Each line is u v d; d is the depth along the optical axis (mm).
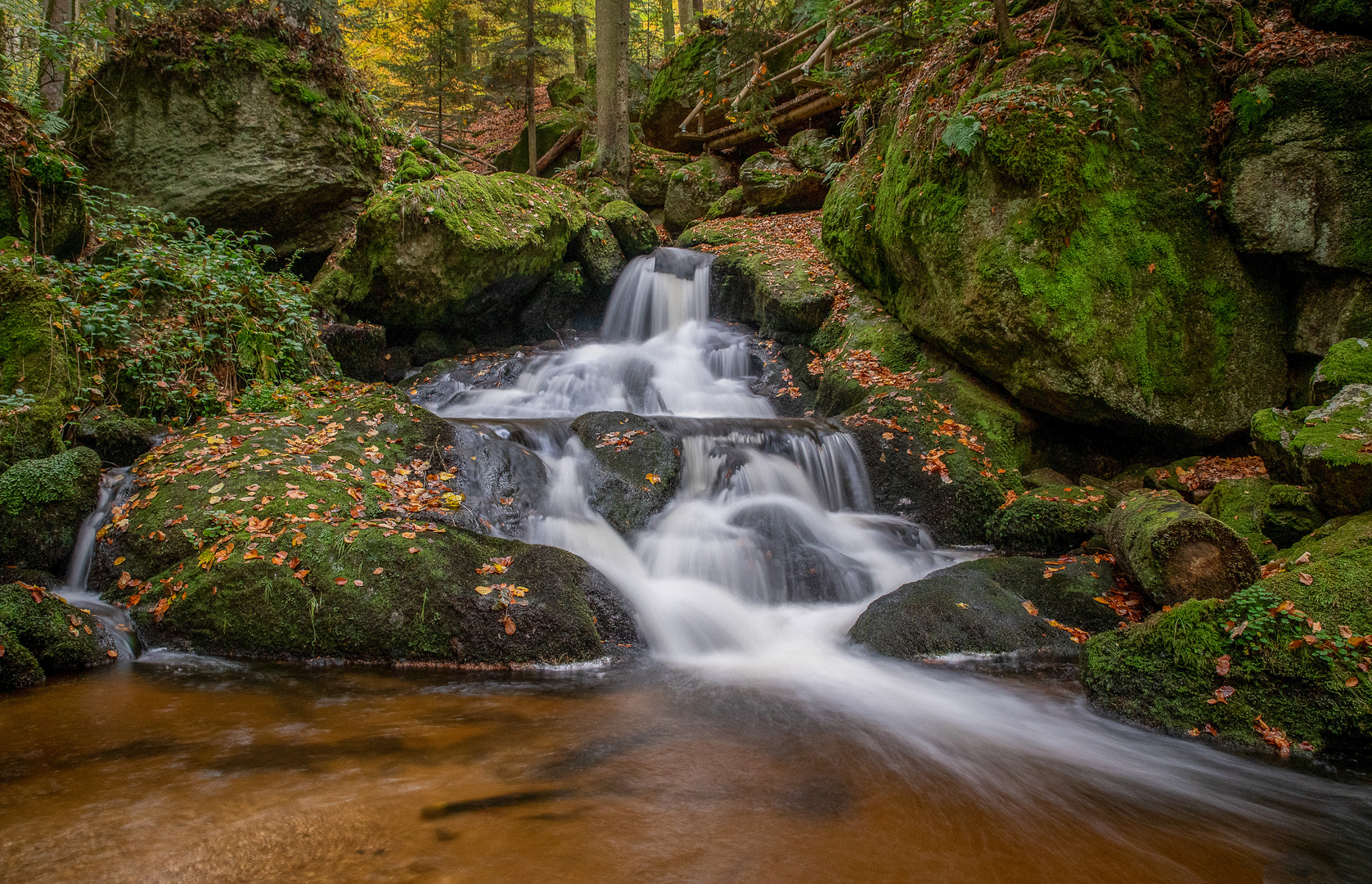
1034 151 7211
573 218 12312
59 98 11422
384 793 3008
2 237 7152
